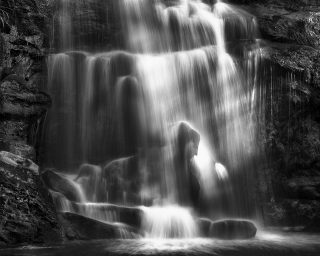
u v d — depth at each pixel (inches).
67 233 383.6
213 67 553.6
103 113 525.0
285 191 561.3
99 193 463.5
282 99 565.9
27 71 513.7
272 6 693.9
